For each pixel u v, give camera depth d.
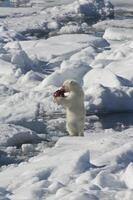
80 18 56.81
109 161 13.31
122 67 29.05
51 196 11.25
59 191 11.25
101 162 13.26
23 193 11.45
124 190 11.26
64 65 30.27
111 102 23.98
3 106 23.22
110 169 12.56
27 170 13.22
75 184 11.98
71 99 18.59
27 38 45.66
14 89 26.25
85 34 44.84
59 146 16.69
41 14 57.94
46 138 19.69
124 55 32.97
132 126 21.98
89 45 38.09
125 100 24.16
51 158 13.74
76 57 34.03
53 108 23.31
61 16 56.91
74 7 59.34
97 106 23.72
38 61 33.09
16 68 30.09
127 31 45.69
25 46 39.16
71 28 49.31
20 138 19.03
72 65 28.03
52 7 63.28
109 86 26.23
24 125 21.55
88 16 58.22
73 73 27.45
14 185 12.26
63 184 11.98
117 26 51.00
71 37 41.97
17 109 22.84
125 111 24.08
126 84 26.38
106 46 40.78
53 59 34.59
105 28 50.53
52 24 51.78
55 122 21.81
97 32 48.78
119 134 17.78
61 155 14.03
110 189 11.45
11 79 28.72
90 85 26.00
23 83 28.06
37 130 21.02
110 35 45.00
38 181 12.32
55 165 13.14
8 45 37.81
